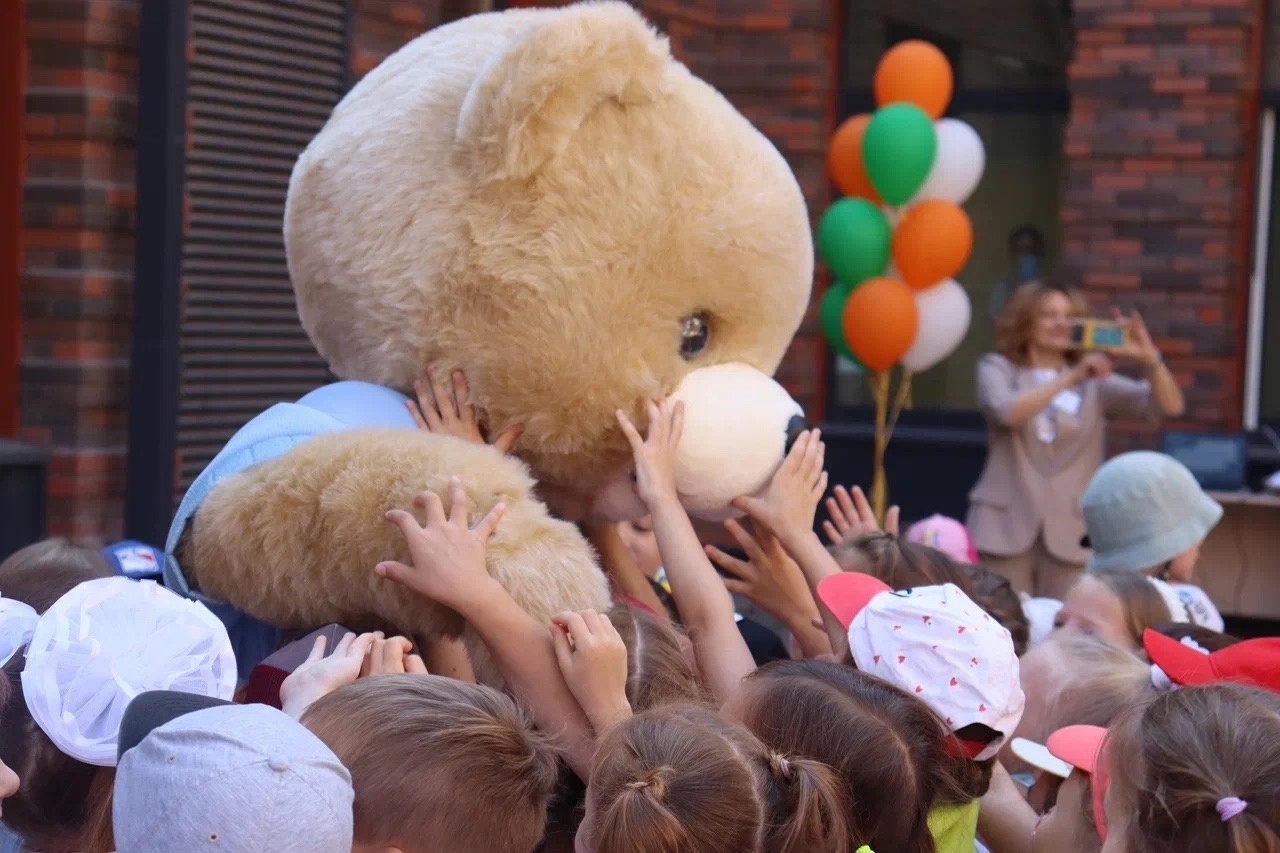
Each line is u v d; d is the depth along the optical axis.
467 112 2.28
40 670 1.79
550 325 2.26
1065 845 2.26
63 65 4.94
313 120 5.49
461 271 2.27
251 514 2.09
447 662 2.31
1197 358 7.52
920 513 8.06
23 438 5.05
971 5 8.24
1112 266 7.62
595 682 2.02
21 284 5.04
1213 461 6.80
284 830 1.39
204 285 5.13
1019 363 5.94
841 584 2.46
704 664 2.34
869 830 1.89
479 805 1.73
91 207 4.97
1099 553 4.45
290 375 5.52
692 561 2.36
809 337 8.20
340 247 2.36
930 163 5.54
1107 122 7.60
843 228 5.67
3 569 2.65
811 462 2.51
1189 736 1.77
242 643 2.38
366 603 2.11
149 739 1.46
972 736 2.14
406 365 2.34
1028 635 3.10
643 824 1.68
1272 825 1.68
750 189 2.40
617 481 2.48
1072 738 2.27
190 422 5.13
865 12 8.29
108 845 1.83
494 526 2.07
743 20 8.16
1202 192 7.46
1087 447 5.86
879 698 1.99
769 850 1.73
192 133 5.02
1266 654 2.35
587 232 2.27
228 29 5.12
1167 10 7.46
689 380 2.41
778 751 1.92
